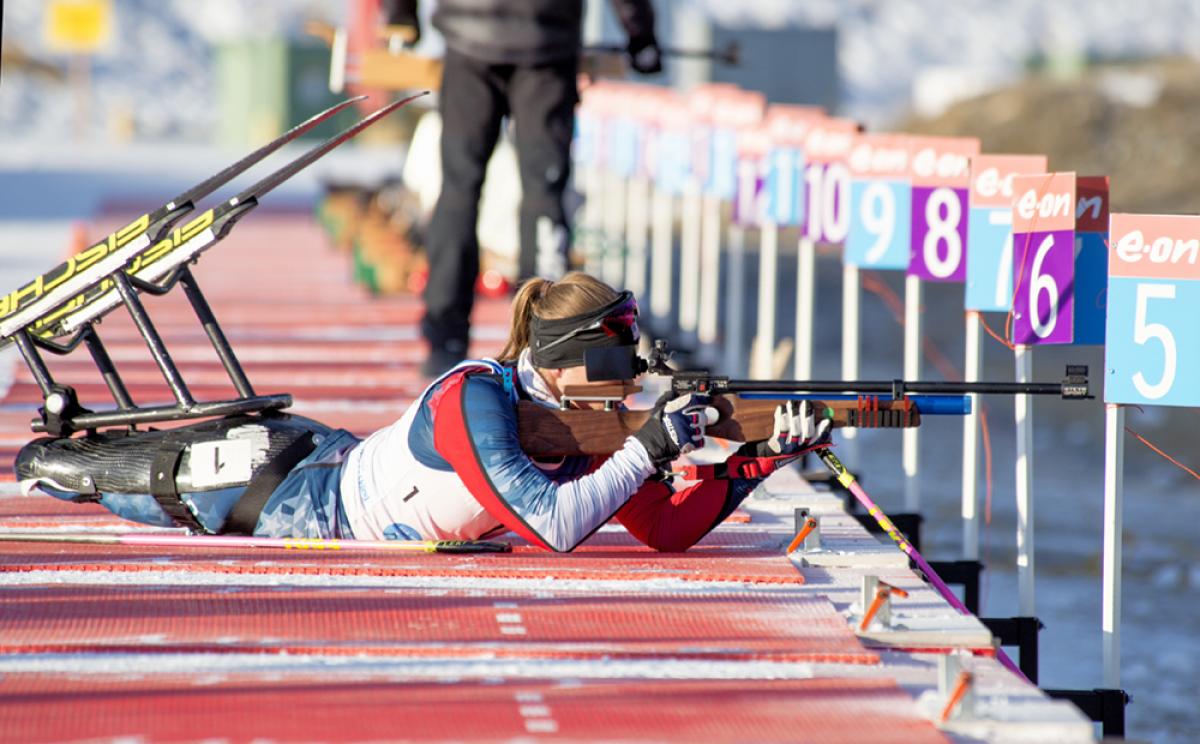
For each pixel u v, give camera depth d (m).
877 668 14.04
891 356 67.00
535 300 17.53
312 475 17.94
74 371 32.81
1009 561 35.06
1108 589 17.17
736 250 36.22
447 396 17.08
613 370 17.20
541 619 15.17
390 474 17.50
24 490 18.52
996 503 41.88
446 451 16.97
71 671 13.45
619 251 49.91
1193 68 138.12
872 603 15.05
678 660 14.04
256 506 17.89
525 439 17.08
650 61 33.12
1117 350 17.09
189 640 14.23
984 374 62.91
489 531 17.88
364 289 47.75
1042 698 13.16
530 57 29.36
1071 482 45.59
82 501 18.55
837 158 28.89
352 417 27.66
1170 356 16.94
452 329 30.83
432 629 14.74
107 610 15.22
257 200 18.61
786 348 26.39
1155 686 26.17
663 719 12.43
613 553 18.08
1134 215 17.03
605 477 16.81
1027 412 19.69
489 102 29.78
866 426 17.50
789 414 17.27
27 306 18.39
